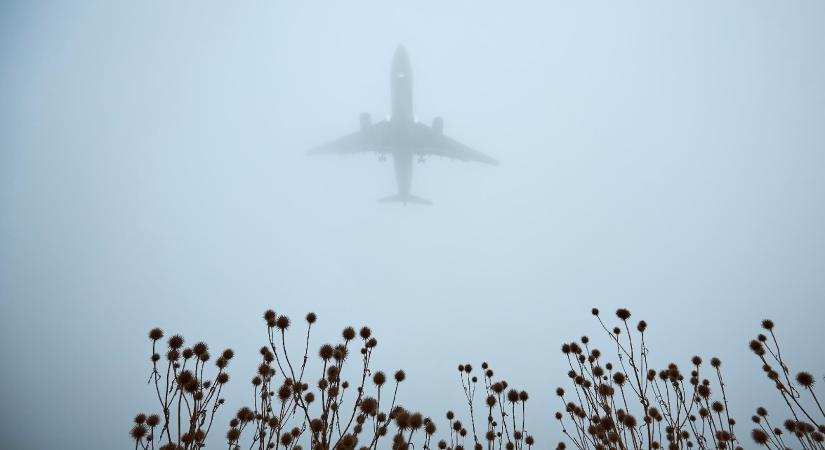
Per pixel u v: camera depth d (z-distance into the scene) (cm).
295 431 301
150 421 274
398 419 287
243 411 330
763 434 321
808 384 306
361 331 339
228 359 327
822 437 274
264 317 311
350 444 267
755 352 335
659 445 362
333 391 283
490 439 377
